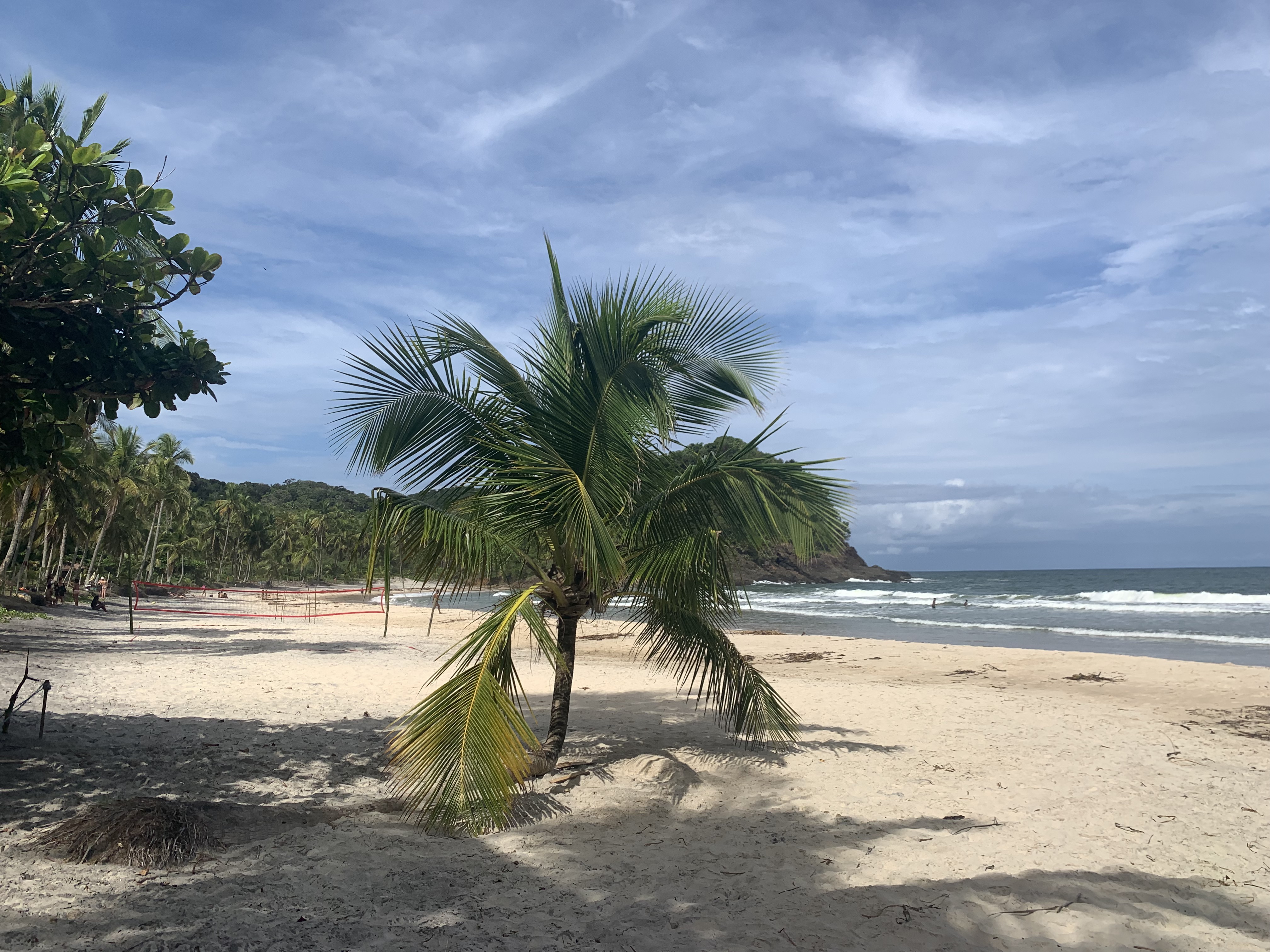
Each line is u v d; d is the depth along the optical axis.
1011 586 84.38
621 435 5.95
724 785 6.12
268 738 7.51
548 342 6.30
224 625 25.58
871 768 6.64
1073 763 6.92
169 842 4.16
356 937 3.31
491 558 5.80
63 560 37.53
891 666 15.86
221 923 3.37
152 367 5.41
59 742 6.81
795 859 4.45
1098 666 15.47
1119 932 3.55
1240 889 4.10
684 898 3.88
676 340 6.34
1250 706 10.78
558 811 5.29
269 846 4.41
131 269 5.12
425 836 4.68
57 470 6.42
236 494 80.62
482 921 3.53
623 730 8.38
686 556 5.52
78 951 3.04
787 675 14.48
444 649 19.06
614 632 21.75
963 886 4.05
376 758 6.88
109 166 5.16
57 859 4.04
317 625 27.47
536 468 5.35
